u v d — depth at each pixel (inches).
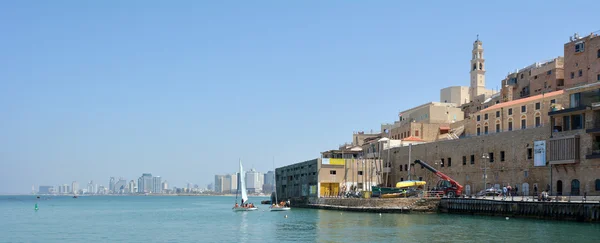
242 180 6156.5
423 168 5462.6
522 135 4242.1
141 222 4603.8
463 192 4864.7
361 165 5979.3
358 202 4884.4
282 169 7135.8
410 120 7337.6
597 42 4581.7
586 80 4685.0
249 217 4854.8
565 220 3198.8
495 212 3727.9
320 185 5836.6
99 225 4306.1
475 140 4773.6
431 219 3727.9
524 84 5807.1
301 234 3137.3
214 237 3176.7
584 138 3673.7
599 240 2472.9
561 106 4392.2
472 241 2559.1
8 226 4274.1
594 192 3570.4
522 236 2652.6
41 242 3093.0
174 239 3120.1
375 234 2952.8
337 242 2699.3
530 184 4131.4
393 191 4813.0
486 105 6441.9
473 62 7263.8
